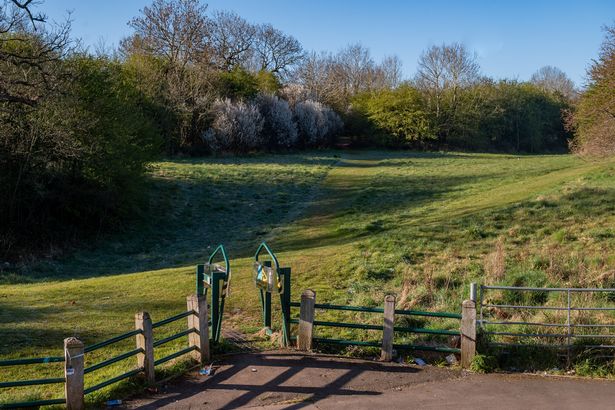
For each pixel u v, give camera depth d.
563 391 8.06
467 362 8.95
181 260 21.53
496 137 77.25
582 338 9.38
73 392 7.15
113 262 21.78
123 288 14.84
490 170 44.47
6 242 22.12
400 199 31.44
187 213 28.97
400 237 19.47
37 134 23.09
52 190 24.22
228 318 11.62
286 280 9.72
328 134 68.56
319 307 9.54
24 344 10.38
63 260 21.81
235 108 52.56
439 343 9.77
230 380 8.30
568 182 29.02
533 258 15.18
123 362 9.51
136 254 23.11
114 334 11.03
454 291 12.88
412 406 7.50
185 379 8.34
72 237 24.22
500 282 13.12
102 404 7.48
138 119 29.09
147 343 8.05
